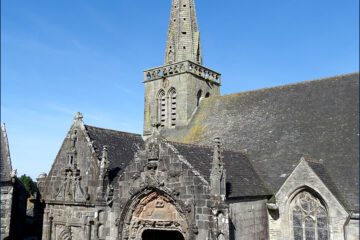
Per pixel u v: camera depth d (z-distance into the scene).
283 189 30.58
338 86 36.84
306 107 37.56
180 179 26.53
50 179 35.84
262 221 30.44
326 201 28.17
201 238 25.20
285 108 39.09
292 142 35.28
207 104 48.34
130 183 28.92
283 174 32.72
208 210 25.09
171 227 27.08
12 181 34.78
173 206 27.14
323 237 28.83
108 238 29.72
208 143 41.50
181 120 48.78
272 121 38.75
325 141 33.44
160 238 32.59
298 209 30.38
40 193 36.28
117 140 36.84
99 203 30.11
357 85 35.56
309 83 39.41
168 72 51.38
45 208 35.22
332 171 30.86
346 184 29.38
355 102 34.53
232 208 27.31
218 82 55.19
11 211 35.09
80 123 34.56
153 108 52.41
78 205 32.72
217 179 25.05
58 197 34.25
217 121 43.94
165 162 27.34
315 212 29.41
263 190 31.14
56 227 34.53
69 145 34.41
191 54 51.50
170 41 52.56
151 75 53.56
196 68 51.22
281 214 30.59
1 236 34.44
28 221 46.19
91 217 31.66
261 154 36.03
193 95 50.03
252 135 38.72
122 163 34.19
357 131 32.34
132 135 39.56
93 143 33.53
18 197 38.03
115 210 29.62
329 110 35.72
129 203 28.70
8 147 37.06
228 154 34.19
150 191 27.89
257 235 29.58
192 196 25.83
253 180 31.91
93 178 32.00
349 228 27.17
